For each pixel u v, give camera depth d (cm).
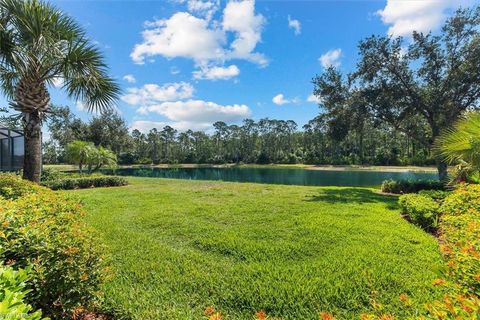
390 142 3884
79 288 169
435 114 1061
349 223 489
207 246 378
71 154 1415
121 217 540
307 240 397
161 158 5394
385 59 1086
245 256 342
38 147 521
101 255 198
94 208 621
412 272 293
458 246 172
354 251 354
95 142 2258
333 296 247
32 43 473
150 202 698
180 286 267
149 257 335
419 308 222
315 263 319
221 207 629
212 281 276
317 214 562
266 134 5466
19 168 1162
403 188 998
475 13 998
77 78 535
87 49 512
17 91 504
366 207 648
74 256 170
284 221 506
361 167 3597
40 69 497
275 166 4466
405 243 386
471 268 133
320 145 4747
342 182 2112
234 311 232
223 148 5509
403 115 1105
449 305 101
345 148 4447
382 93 1075
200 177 2653
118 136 2350
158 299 244
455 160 446
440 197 622
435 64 1052
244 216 546
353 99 1085
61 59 497
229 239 401
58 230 186
